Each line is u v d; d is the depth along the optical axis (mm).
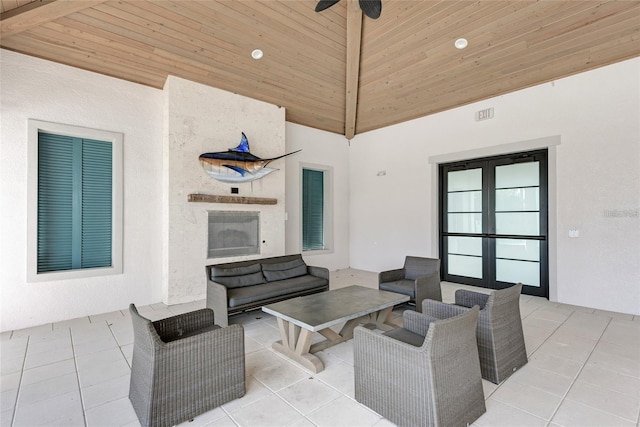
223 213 5137
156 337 1898
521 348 2672
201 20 4059
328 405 2154
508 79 4855
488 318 2436
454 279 5910
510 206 5176
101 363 2781
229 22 4191
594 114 4262
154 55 4289
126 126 4477
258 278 4289
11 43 3607
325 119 6836
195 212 4832
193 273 4805
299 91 5797
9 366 2723
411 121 6418
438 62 4945
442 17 4250
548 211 4680
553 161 4609
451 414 1822
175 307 4469
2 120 3615
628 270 4023
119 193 4395
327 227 7297
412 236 6410
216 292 3746
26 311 3721
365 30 4797
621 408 2084
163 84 4742
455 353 1881
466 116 5586
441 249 6074
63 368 2689
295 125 6633
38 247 3865
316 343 3143
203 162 4898
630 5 3500
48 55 3859
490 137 5277
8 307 3619
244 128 5414
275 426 1944
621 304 4074
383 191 6934
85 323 3824
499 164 5281
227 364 2178
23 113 3732
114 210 4363
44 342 3242
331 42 4992
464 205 5742
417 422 1814
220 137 5117
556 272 4586
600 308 4223
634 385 2359
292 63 5133
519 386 2363
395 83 5637
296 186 6652
